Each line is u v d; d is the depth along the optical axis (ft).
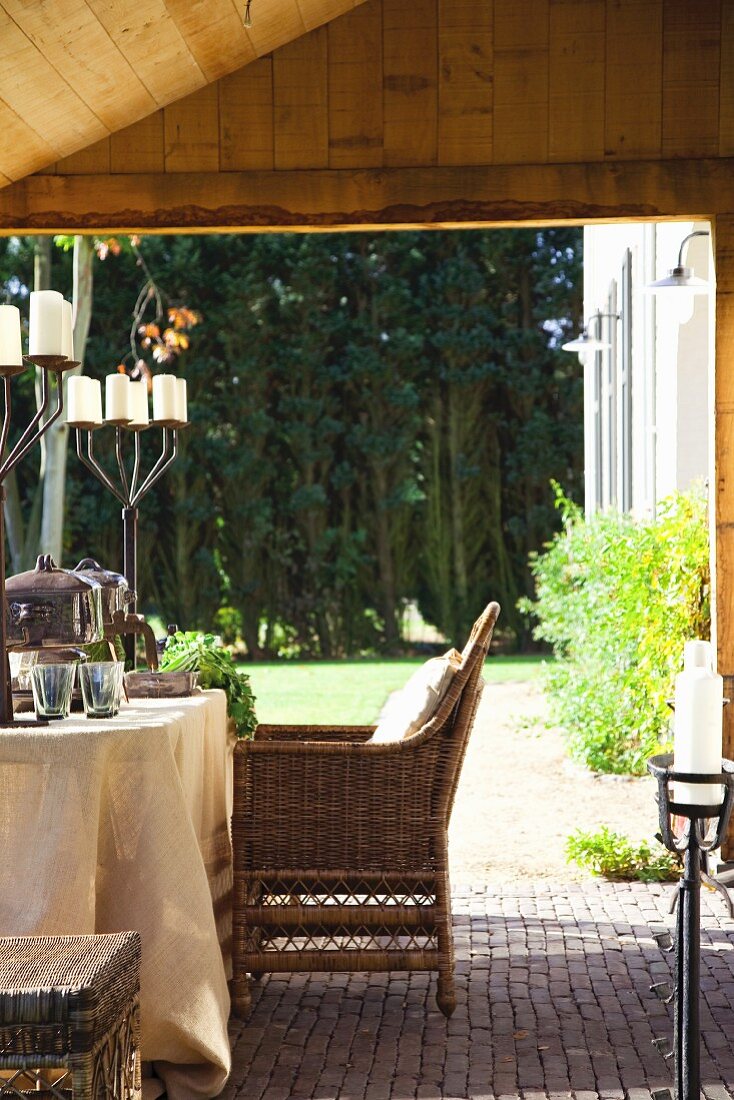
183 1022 8.72
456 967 12.08
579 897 14.60
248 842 11.09
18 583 10.63
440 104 15.02
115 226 15.23
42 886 8.43
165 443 14.75
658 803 7.02
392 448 54.08
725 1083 9.21
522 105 14.94
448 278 54.39
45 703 9.62
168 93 14.89
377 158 15.07
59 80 13.48
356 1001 11.28
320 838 11.09
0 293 53.21
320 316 54.29
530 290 55.01
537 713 31.96
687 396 22.93
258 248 53.98
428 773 11.10
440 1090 9.14
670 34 14.83
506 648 54.80
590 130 14.89
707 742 6.82
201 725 10.59
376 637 54.70
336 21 15.07
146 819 8.94
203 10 13.39
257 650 54.49
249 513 53.83
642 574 20.39
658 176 14.84
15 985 6.42
